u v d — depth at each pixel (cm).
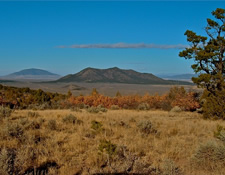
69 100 3781
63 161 659
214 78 2094
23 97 4278
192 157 695
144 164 625
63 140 885
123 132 1067
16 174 526
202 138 1009
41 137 906
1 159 527
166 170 582
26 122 1116
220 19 2139
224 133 833
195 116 2148
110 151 673
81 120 1377
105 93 11394
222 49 2170
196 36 2134
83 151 769
